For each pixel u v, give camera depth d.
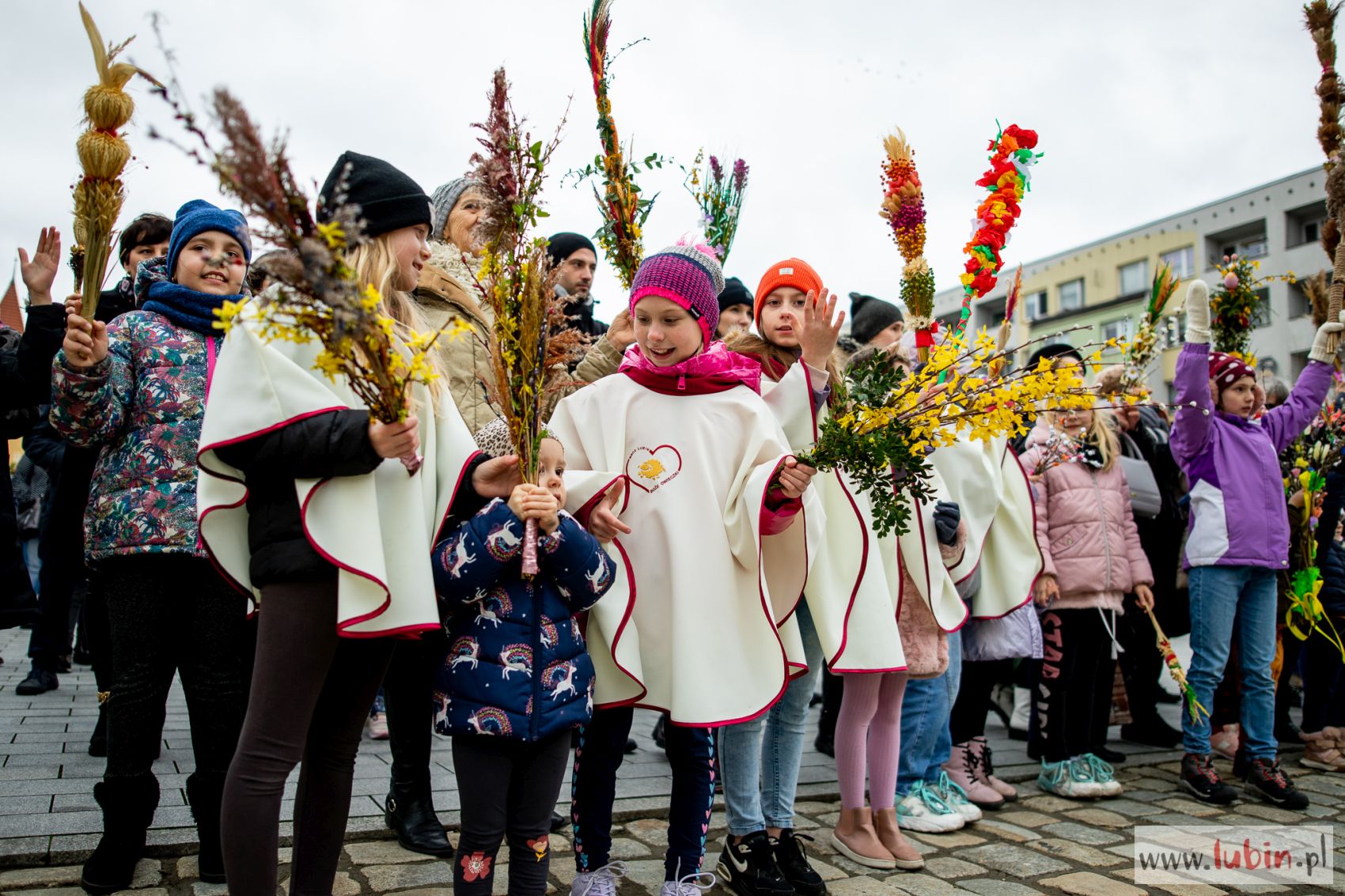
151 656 2.61
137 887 2.57
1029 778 4.52
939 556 3.55
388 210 2.34
